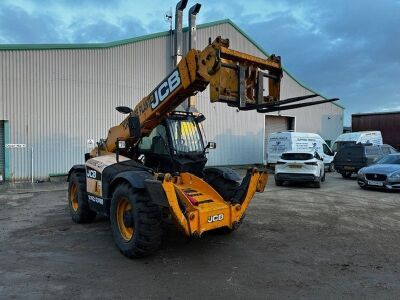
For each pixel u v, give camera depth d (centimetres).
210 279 469
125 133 684
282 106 515
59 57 1600
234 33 2223
